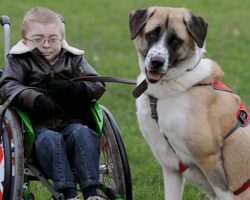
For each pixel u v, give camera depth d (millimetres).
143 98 9430
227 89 9508
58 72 9227
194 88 9102
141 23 9117
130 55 24250
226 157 9359
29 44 9156
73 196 8383
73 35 27094
